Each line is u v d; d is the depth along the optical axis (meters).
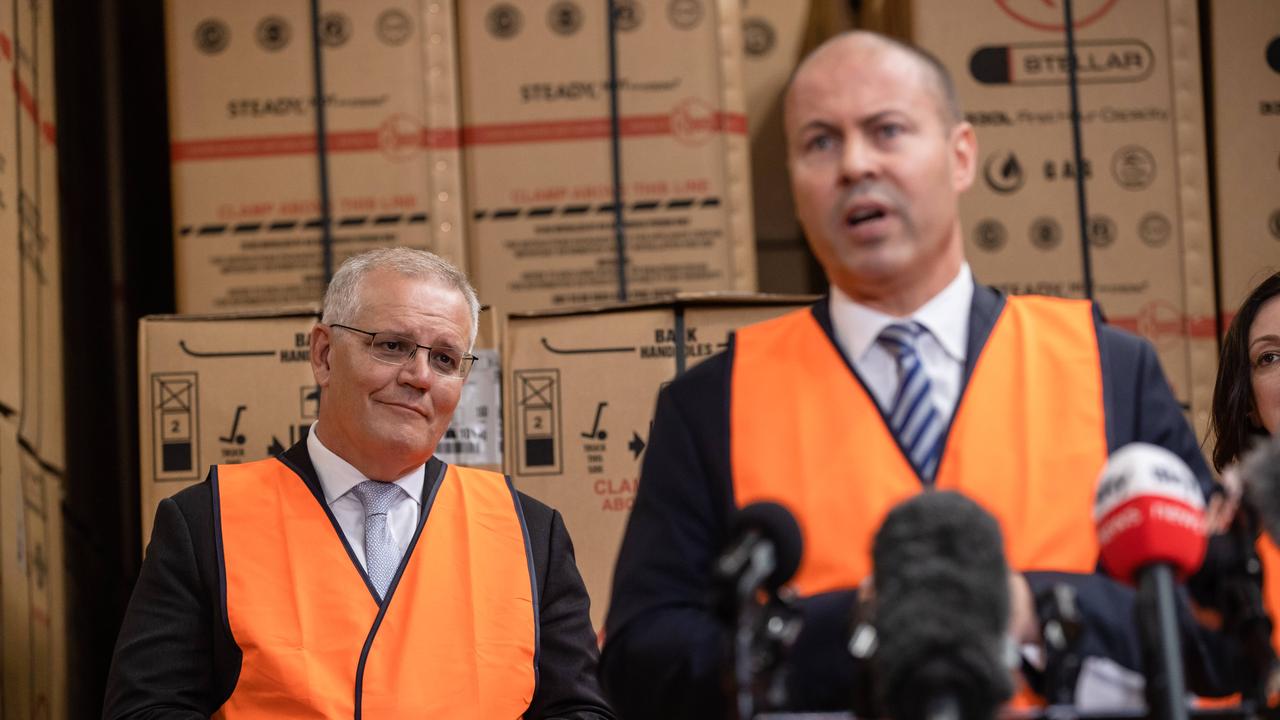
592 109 5.55
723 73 5.59
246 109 5.54
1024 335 3.16
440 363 4.55
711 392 3.21
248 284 5.47
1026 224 5.48
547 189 5.52
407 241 5.48
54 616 5.43
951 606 1.98
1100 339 3.15
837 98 3.03
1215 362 5.43
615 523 4.99
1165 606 2.19
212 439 4.99
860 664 2.26
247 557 4.34
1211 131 5.60
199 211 5.50
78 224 6.33
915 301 3.16
